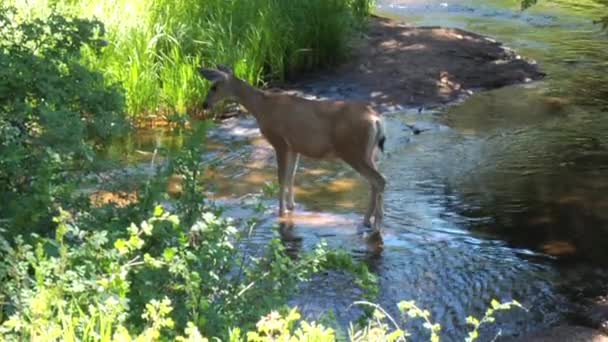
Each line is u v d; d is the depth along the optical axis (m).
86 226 4.62
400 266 6.71
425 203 8.02
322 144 7.68
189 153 4.97
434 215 7.75
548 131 9.97
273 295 4.25
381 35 13.30
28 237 4.48
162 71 10.74
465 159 9.13
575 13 15.78
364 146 7.54
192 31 11.38
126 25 10.80
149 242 4.47
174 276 4.20
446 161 9.08
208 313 4.03
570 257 6.93
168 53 11.20
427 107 10.95
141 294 4.05
